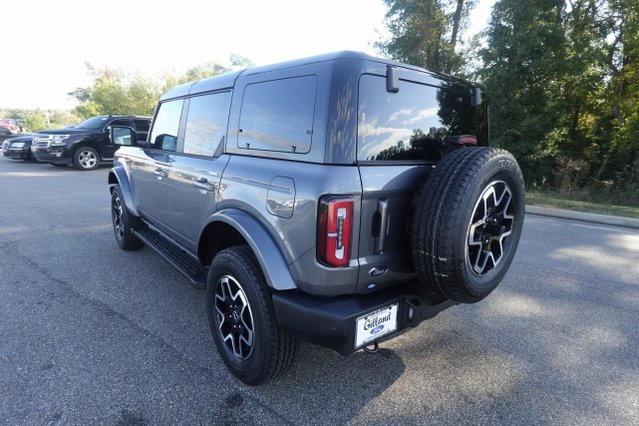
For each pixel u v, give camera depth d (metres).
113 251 5.15
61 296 3.82
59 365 2.75
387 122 2.27
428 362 2.90
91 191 9.59
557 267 5.04
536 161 14.58
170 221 3.71
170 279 4.27
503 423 2.33
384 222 2.18
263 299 2.33
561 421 2.35
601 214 8.61
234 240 2.95
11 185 10.25
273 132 2.41
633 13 14.51
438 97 2.64
